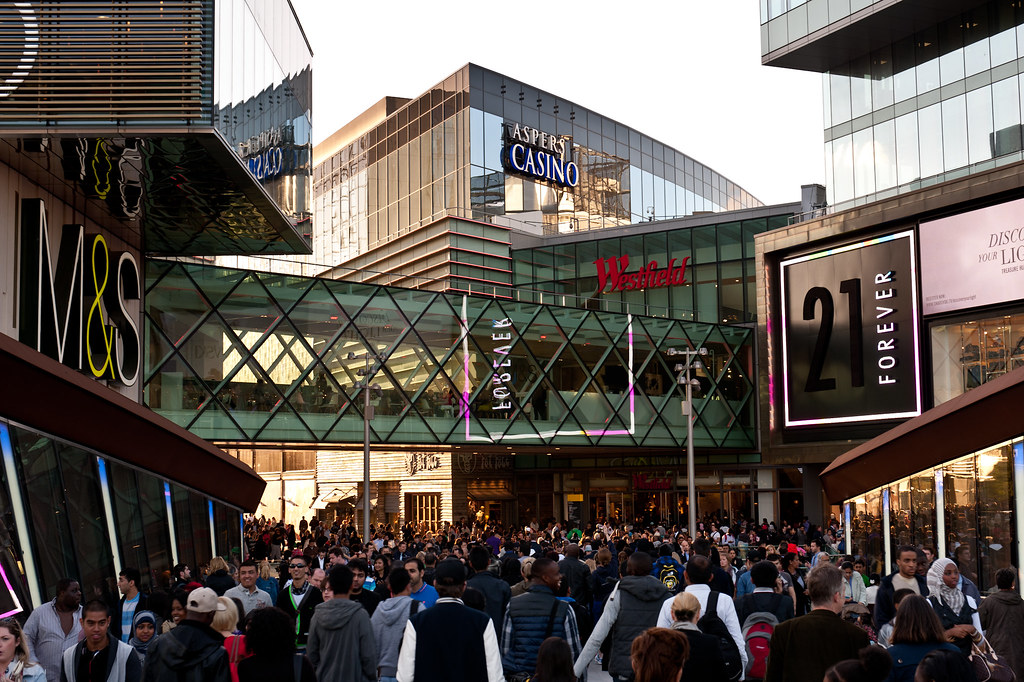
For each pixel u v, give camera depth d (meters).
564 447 41.69
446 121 56.00
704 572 8.92
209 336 33.25
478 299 40.09
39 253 22.80
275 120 28.28
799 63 44.22
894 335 39.56
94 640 7.51
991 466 17.36
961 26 38.72
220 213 28.62
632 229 53.41
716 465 48.06
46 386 13.81
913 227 39.06
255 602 11.85
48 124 20.41
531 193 58.03
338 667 8.54
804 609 13.55
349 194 64.75
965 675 6.02
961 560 17.89
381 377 36.75
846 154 43.09
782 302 44.62
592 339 43.44
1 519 12.20
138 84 20.77
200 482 21.39
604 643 14.62
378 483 54.03
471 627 7.47
